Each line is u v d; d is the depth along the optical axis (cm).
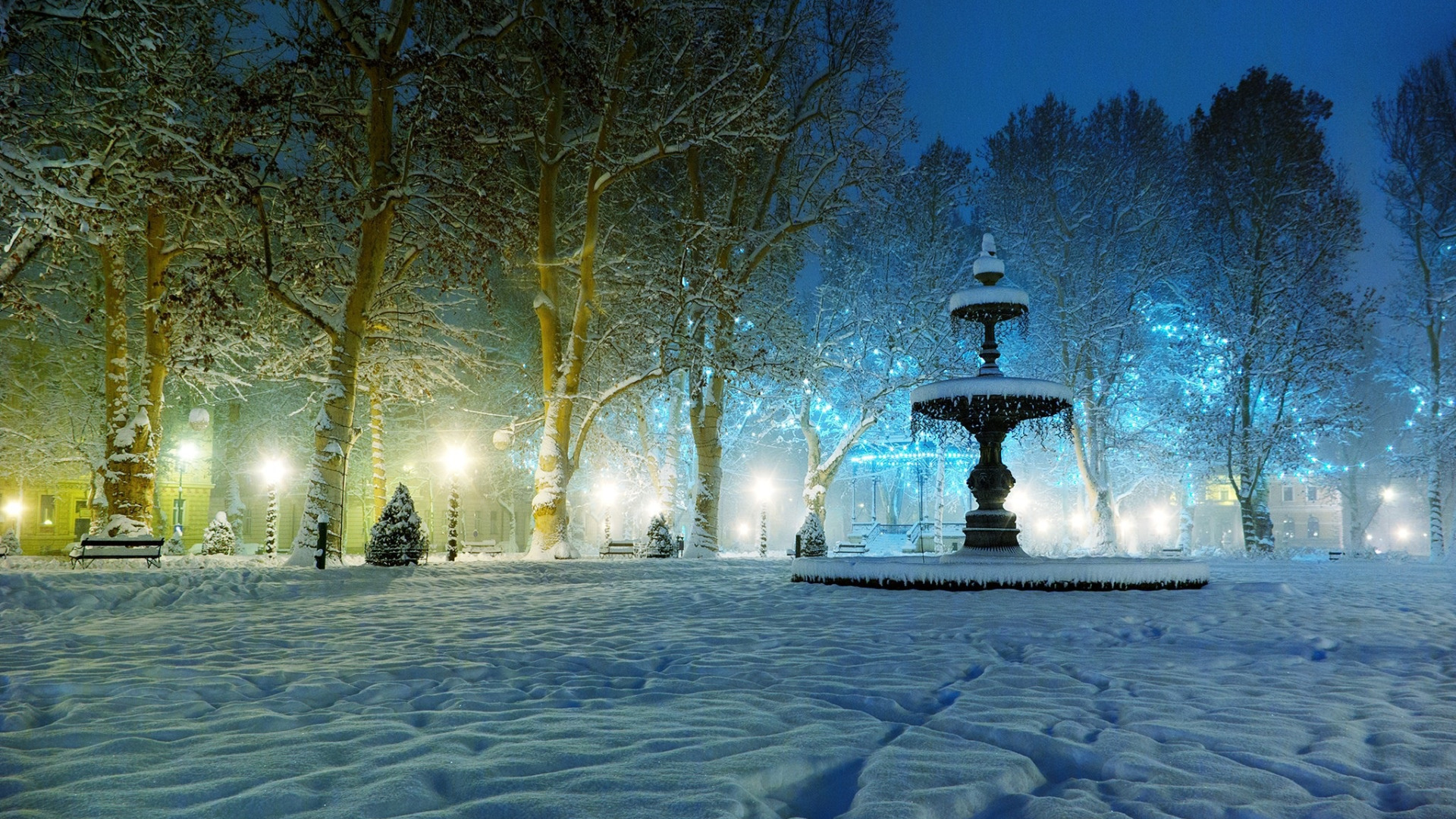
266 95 1819
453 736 389
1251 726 429
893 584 1480
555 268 2580
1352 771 353
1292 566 2677
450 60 1906
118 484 2330
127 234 2108
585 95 2072
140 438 2362
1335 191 3641
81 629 919
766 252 3119
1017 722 430
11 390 3441
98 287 2975
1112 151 3775
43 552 3859
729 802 292
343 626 927
